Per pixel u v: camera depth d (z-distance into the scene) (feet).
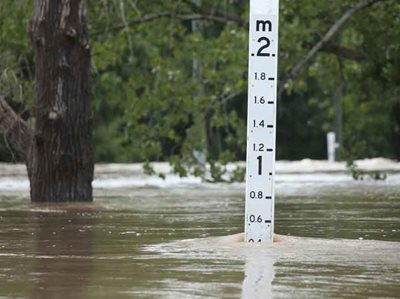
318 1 197.26
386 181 216.54
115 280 62.59
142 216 115.75
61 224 104.42
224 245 81.30
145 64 226.38
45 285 60.85
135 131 195.52
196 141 188.85
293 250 77.71
